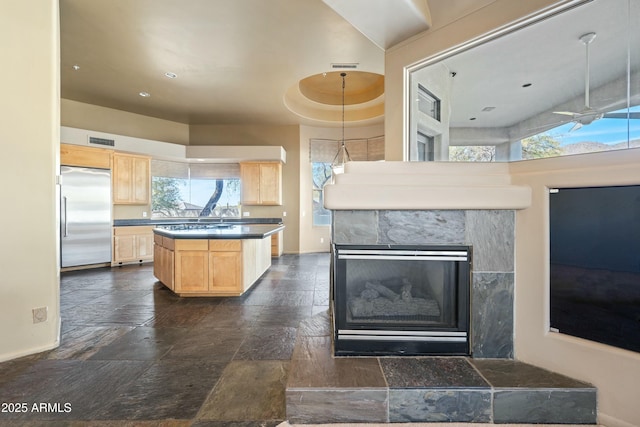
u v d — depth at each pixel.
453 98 2.46
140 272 5.07
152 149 6.02
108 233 5.50
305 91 5.98
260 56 3.95
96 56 3.97
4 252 2.11
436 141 2.57
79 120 5.60
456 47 2.38
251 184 6.91
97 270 5.21
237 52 3.85
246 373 1.97
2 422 1.50
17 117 2.15
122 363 2.09
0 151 2.10
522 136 2.12
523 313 1.79
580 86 1.90
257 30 3.37
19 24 2.16
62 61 4.11
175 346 2.36
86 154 5.25
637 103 1.74
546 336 1.69
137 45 3.69
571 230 1.61
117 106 5.84
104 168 5.48
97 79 4.68
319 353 1.91
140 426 1.49
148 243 6.02
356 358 1.84
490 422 1.53
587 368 1.54
